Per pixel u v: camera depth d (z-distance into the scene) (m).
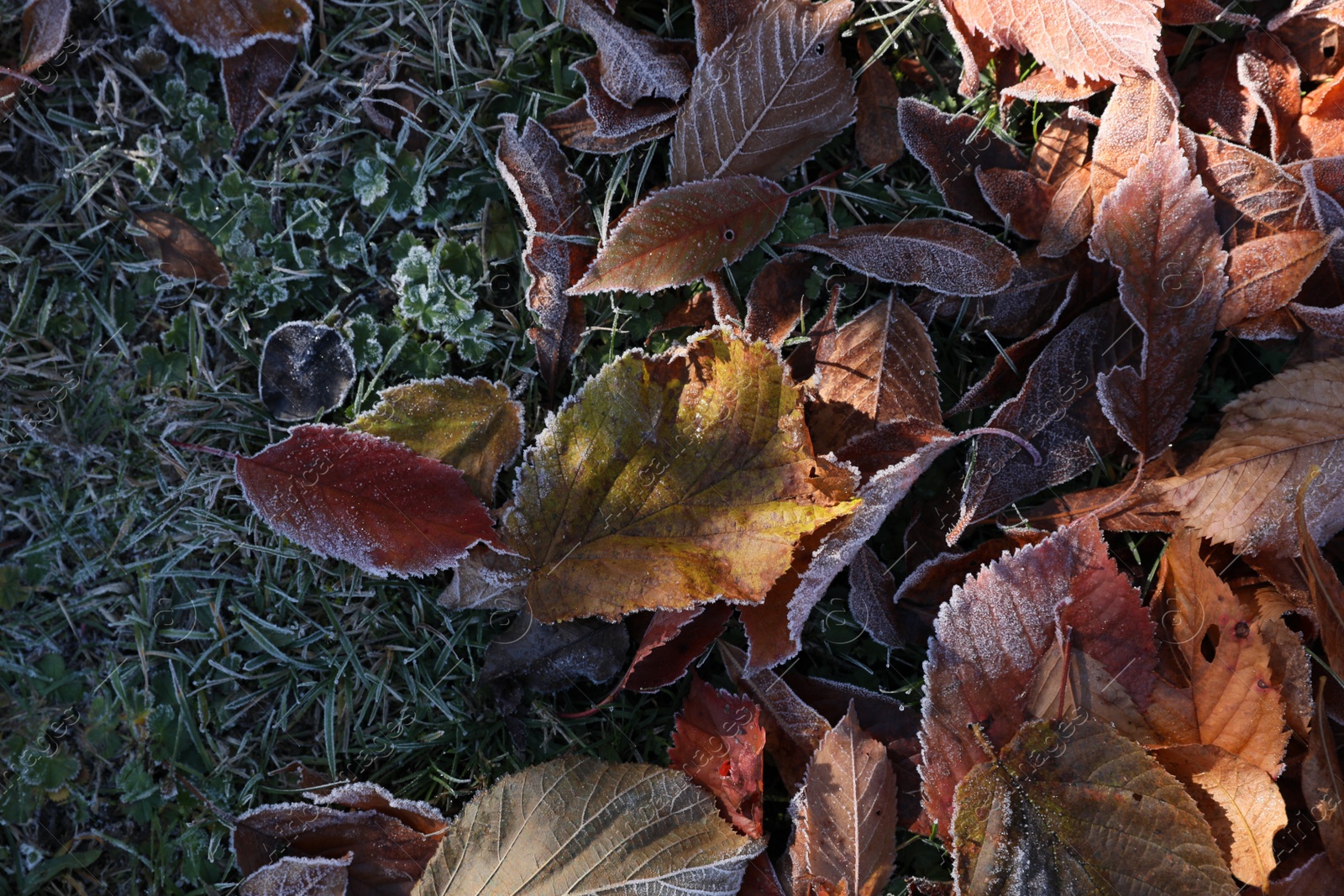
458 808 0.79
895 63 0.80
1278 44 0.79
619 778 0.76
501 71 0.80
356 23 0.79
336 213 0.80
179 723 0.78
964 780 0.76
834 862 0.76
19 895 0.77
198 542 0.79
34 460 0.79
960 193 0.79
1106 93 0.79
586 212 0.79
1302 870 0.76
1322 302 0.78
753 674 0.78
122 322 0.79
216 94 0.79
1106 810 0.75
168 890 0.78
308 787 0.78
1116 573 0.76
